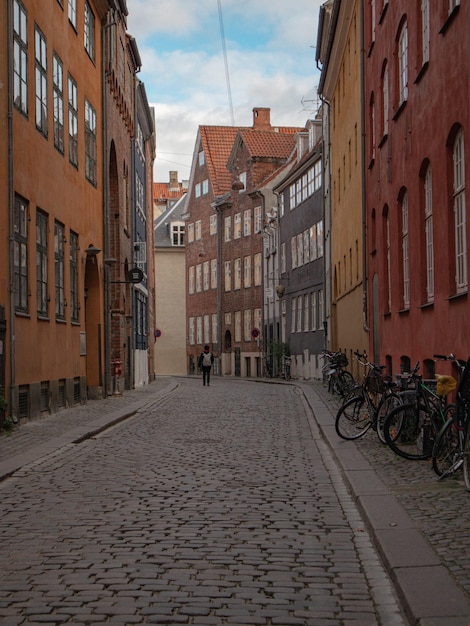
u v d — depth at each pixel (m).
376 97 22.41
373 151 23.97
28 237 18.59
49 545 7.25
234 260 71.00
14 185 17.41
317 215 47.97
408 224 17.56
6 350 16.67
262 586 6.02
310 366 50.06
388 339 20.73
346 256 33.62
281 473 11.38
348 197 32.44
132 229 37.47
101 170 27.98
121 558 6.79
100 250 27.00
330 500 9.35
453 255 13.77
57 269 21.69
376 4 22.34
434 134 14.68
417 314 16.56
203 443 15.09
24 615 5.39
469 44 12.11
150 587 5.97
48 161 20.52
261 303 65.12
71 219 23.25
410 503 8.56
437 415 11.50
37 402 19.14
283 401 27.75
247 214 68.25
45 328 20.05
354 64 29.64
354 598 5.75
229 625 5.21
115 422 19.17
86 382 26.11
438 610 5.13
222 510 8.76
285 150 68.19
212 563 6.63
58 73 21.83
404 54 18.22
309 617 5.36
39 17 19.73
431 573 5.96
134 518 8.36
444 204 13.98
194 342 80.75
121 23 33.41
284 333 57.75
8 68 16.83
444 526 7.45
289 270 55.94
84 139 25.16
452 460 9.95
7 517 8.48
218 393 33.47
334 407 22.92
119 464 12.30
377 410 14.04
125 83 35.12
